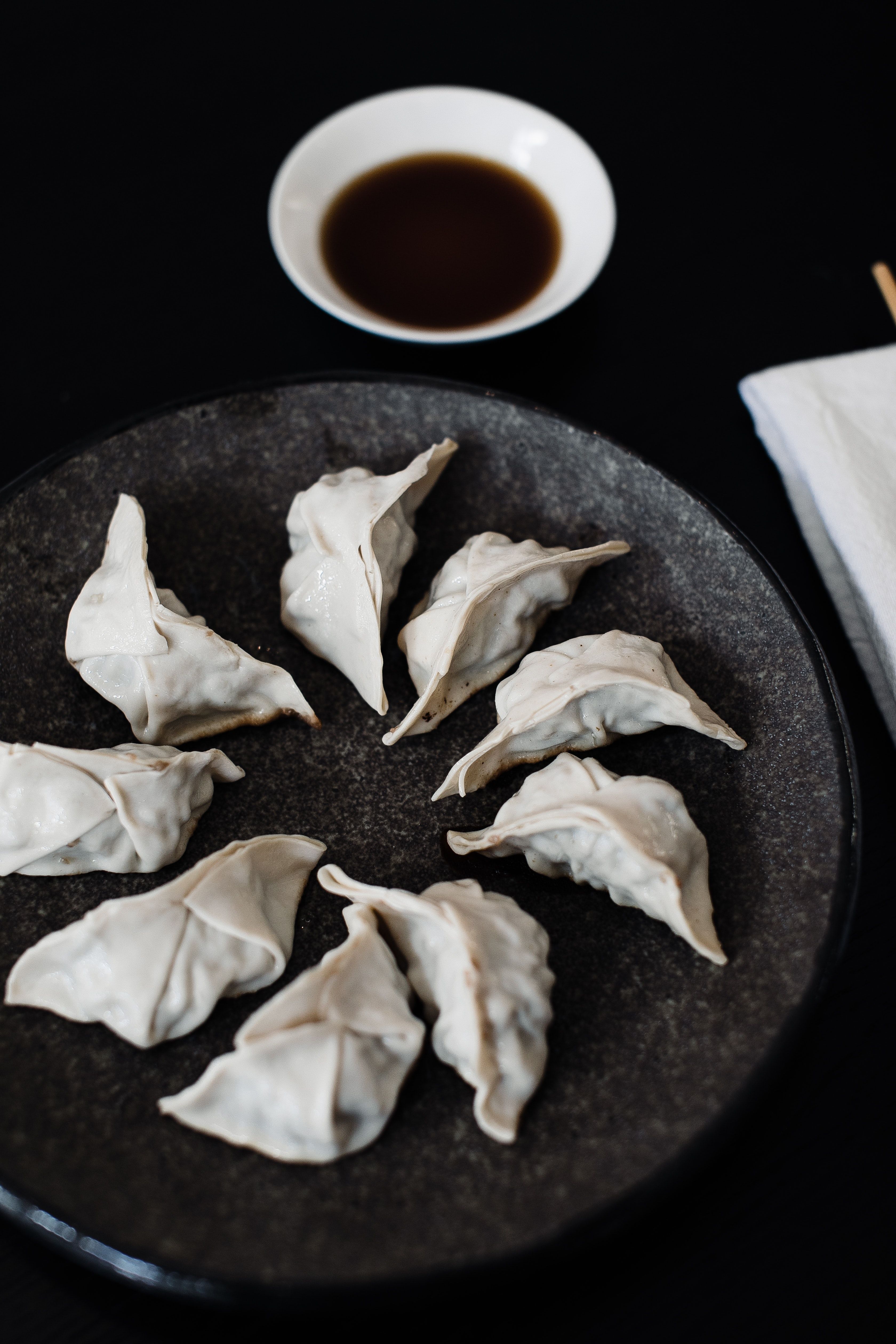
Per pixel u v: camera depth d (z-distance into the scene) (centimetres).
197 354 63
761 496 60
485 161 63
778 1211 48
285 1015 47
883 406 58
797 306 64
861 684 56
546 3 73
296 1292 43
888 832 53
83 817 50
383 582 54
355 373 56
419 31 72
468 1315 46
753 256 65
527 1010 47
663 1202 48
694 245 65
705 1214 48
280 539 56
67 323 63
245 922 49
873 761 55
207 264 65
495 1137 46
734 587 53
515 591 53
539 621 55
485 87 70
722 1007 47
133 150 68
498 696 53
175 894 49
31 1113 46
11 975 48
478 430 56
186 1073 48
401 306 59
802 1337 46
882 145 69
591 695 52
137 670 52
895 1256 47
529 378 62
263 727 53
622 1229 44
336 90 70
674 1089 46
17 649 53
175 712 52
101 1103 47
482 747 51
